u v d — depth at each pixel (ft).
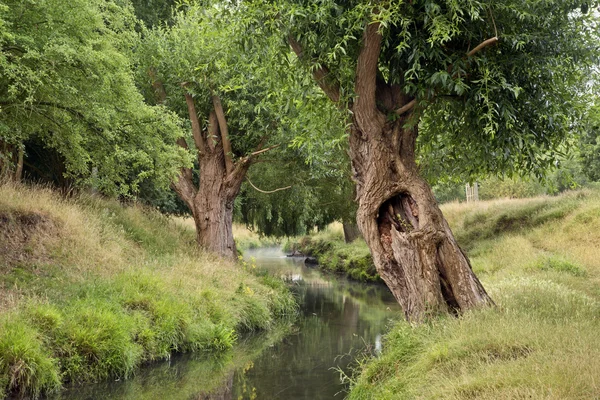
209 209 58.90
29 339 28.07
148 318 36.99
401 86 28.81
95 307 34.19
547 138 29.81
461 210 94.12
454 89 26.05
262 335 44.50
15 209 43.34
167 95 59.62
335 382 30.71
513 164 31.09
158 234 58.44
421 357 23.11
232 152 60.44
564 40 27.30
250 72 34.01
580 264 54.03
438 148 33.53
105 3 36.76
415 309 27.37
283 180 65.26
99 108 35.63
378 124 27.94
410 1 25.55
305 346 40.22
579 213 69.62
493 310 26.04
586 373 16.79
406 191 28.25
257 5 26.13
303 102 30.37
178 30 57.62
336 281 87.04
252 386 30.22
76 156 38.24
